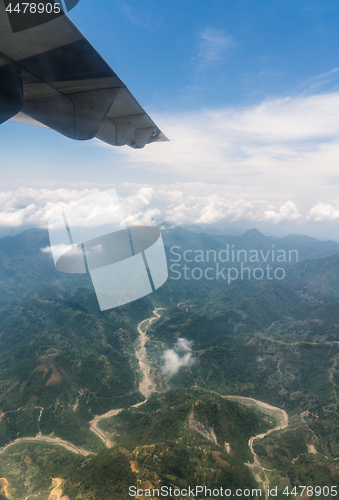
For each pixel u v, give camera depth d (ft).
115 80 7.61
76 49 6.23
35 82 6.93
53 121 7.65
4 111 6.68
